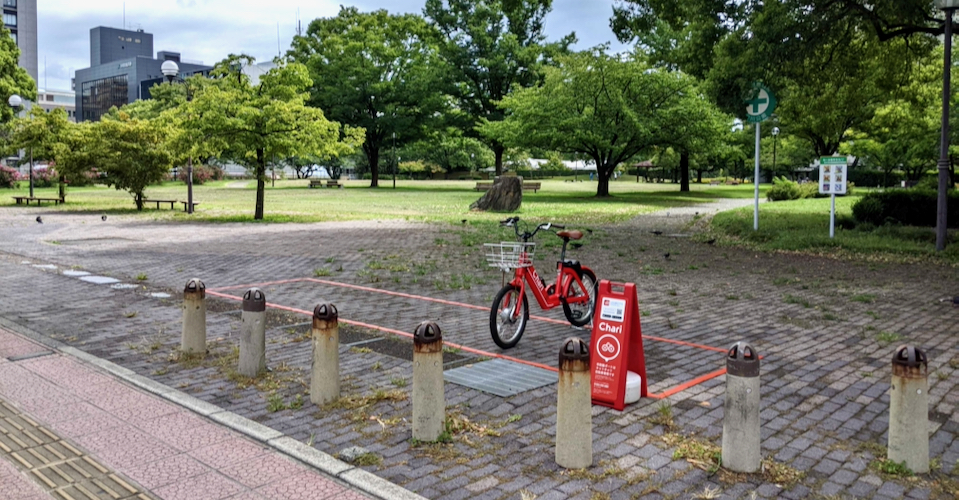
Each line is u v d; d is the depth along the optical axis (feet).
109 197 127.13
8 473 13.32
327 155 79.36
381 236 59.41
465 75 182.50
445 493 12.43
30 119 108.27
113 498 12.31
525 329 25.90
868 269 41.01
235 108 71.00
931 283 36.04
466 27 181.16
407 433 15.38
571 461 13.51
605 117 128.26
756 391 13.34
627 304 17.02
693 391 18.40
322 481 12.98
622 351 16.94
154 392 17.99
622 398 16.83
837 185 51.55
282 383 18.95
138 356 21.68
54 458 13.99
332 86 176.35
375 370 20.25
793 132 131.64
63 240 55.47
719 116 133.80
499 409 16.92
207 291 33.09
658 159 229.04
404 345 23.21
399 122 176.76
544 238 57.41
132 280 36.17
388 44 182.70
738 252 49.21
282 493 12.46
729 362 13.51
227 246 51.83
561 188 183.73
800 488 12.70
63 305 29.63
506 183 92.89
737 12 55.52
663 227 68.49
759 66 51.55
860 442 14.92
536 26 182.60
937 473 13.35
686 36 67.00
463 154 282.97
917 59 63.67
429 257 45.85
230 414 16.31
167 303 30.17
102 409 16.81
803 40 50.70
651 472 13.37
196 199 121.49
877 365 21.02
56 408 16.87
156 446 14.58
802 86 58.54
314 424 15.93
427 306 30.07
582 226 68.95
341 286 34.91
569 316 25.68
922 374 13.29
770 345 23.44
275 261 43.73
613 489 12.63
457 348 22.79
